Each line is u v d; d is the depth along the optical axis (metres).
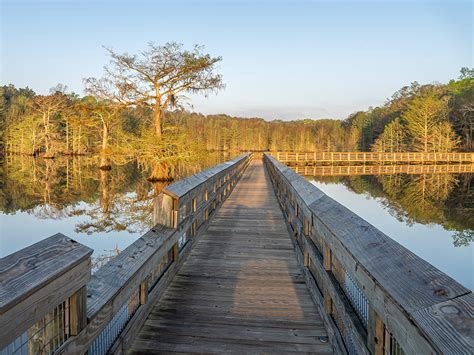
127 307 2.24
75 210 10.89
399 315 1.04
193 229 4.42
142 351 2.17
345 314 1.81
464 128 46.22
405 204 15.23
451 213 13.12
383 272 1.23
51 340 1.25
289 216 5.14
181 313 2.69
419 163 42.38
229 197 8.93
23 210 10.96
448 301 0.90
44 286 1.11
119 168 26.97
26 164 30.27
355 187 21.42
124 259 2.16
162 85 17.70
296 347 2.24
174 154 17.86
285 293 3.09
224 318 2.62
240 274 3.54
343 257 1.74
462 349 0.74
